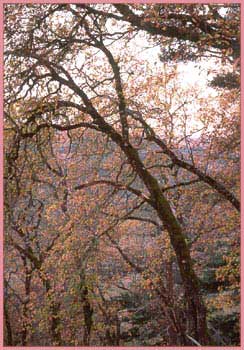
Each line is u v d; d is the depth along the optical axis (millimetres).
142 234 18281
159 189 13469
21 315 18969
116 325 18750
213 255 18516
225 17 10766
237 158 15898
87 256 13727
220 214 16953
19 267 18656
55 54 12695
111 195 13961
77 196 14391
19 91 12305
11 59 12133
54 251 14430
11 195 13539
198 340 13203
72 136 14648
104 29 12680
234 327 16594
